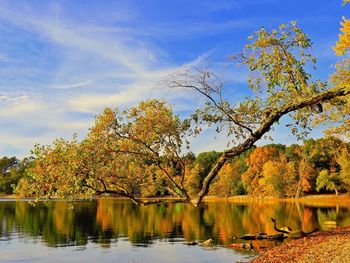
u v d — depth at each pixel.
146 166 12.27
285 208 69.88
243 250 26.94
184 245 30.23
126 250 28.59
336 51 17.97
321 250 21.53
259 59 13.03
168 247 29.48
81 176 12.05
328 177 95.31
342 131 24.58
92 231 39.72
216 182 112.12
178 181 12.13
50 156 12.26
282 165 102.12
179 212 65.06
